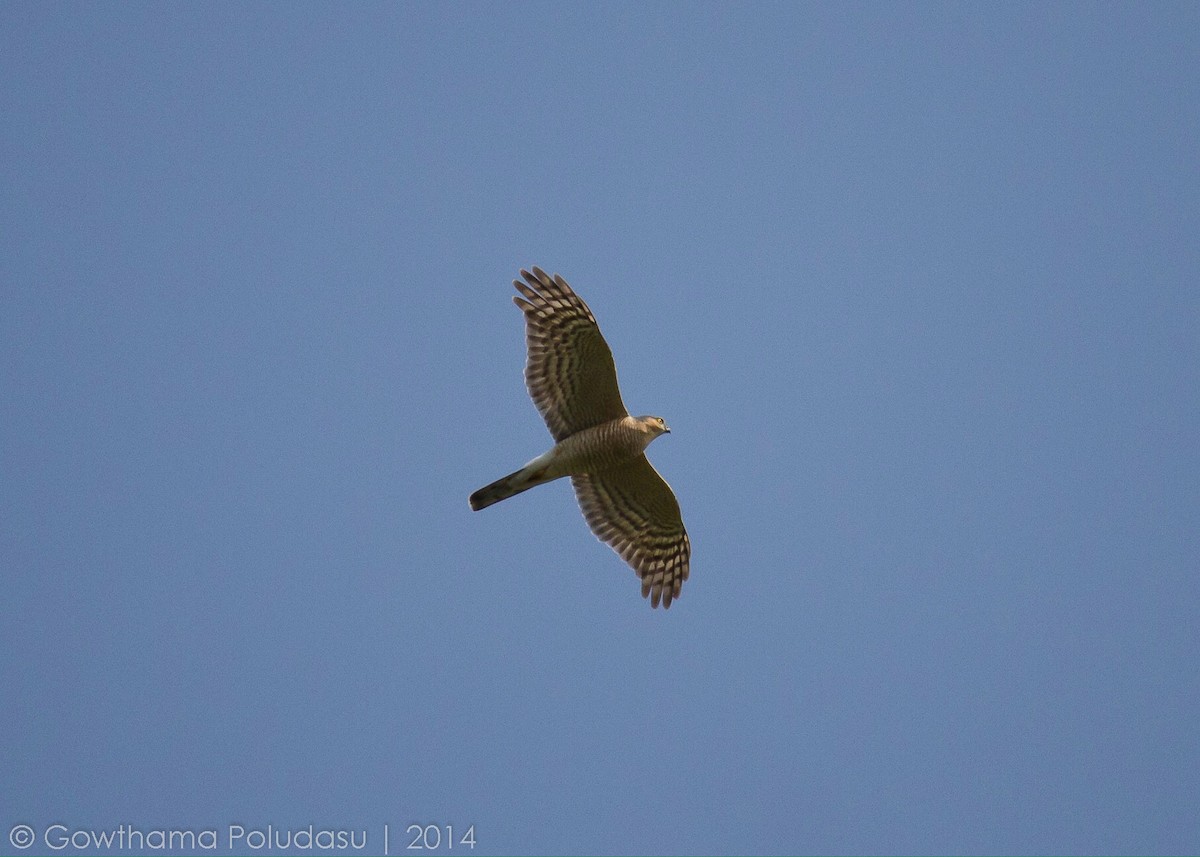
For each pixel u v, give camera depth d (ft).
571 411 53.78
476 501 54.19
